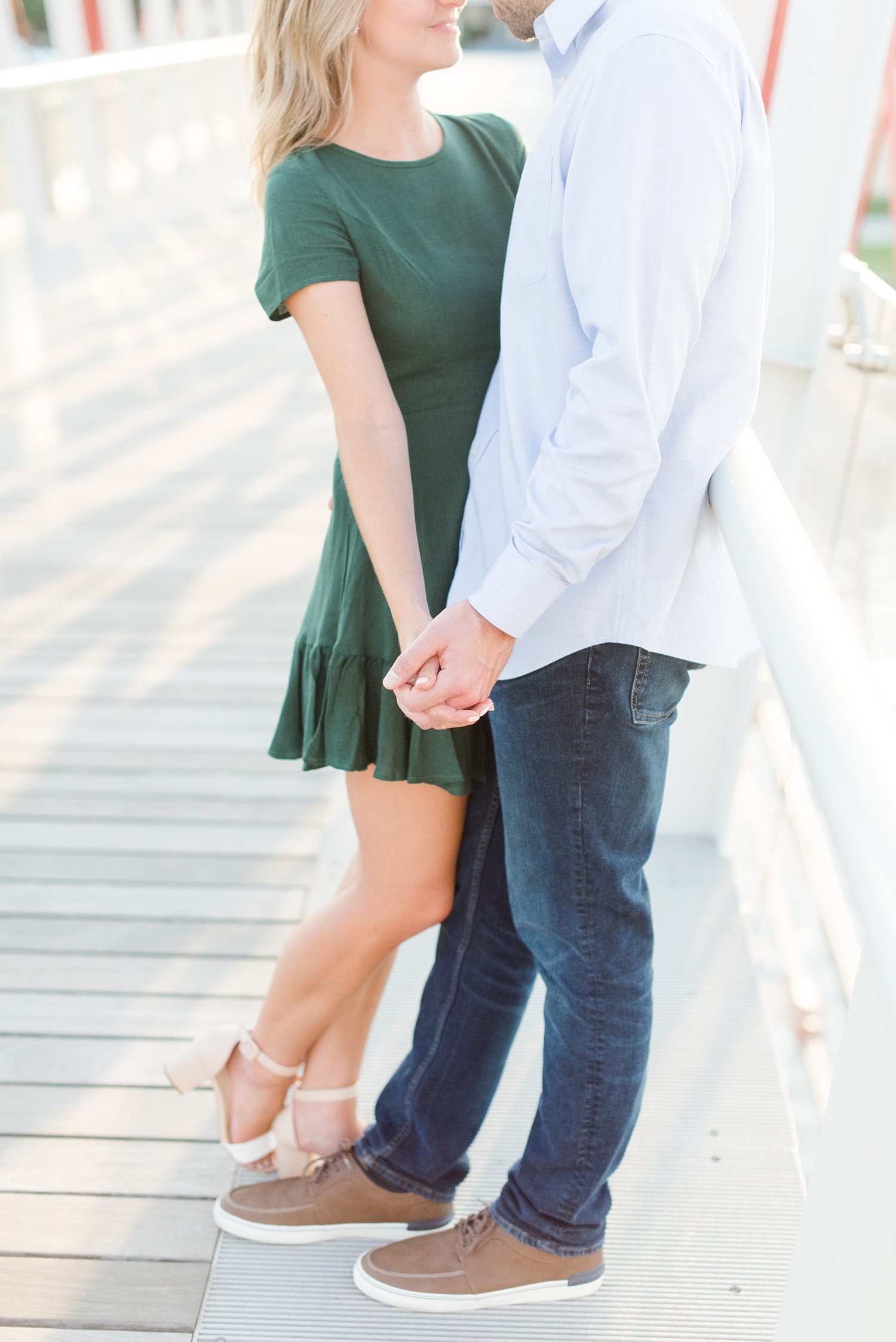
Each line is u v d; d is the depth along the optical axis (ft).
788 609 2.79
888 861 2.06
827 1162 2.77
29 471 14.08
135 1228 4.96
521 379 3.51
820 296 6.18
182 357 18.48
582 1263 4.48
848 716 2.38
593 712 3.58
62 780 8.33
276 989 4.85
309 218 3.72
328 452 14.78
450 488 4.09
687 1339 4.49
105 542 12.21
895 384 5.38
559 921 3.88
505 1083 5.71
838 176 5.89
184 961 6.56
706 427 3.43
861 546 5.70
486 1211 4.52
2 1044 5.97
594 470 3.06
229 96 37.24
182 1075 5.11
